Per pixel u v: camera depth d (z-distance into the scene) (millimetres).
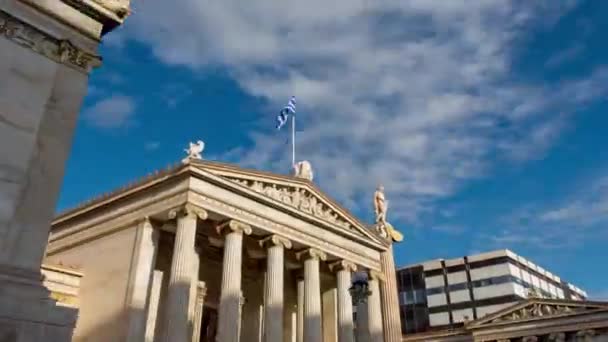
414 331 130375
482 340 76562
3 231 17703
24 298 17156
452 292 130875
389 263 58562
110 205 46031
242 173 46000
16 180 18500
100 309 41312
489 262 130750
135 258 41250
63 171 19906
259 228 46156
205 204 42312
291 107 60969
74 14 22219
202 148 43906
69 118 20719
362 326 54531
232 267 42500
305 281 49656
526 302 75250
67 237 48500
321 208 53781
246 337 51281
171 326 37031
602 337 67812
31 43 20453
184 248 39531
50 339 17281
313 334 47125
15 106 19219
